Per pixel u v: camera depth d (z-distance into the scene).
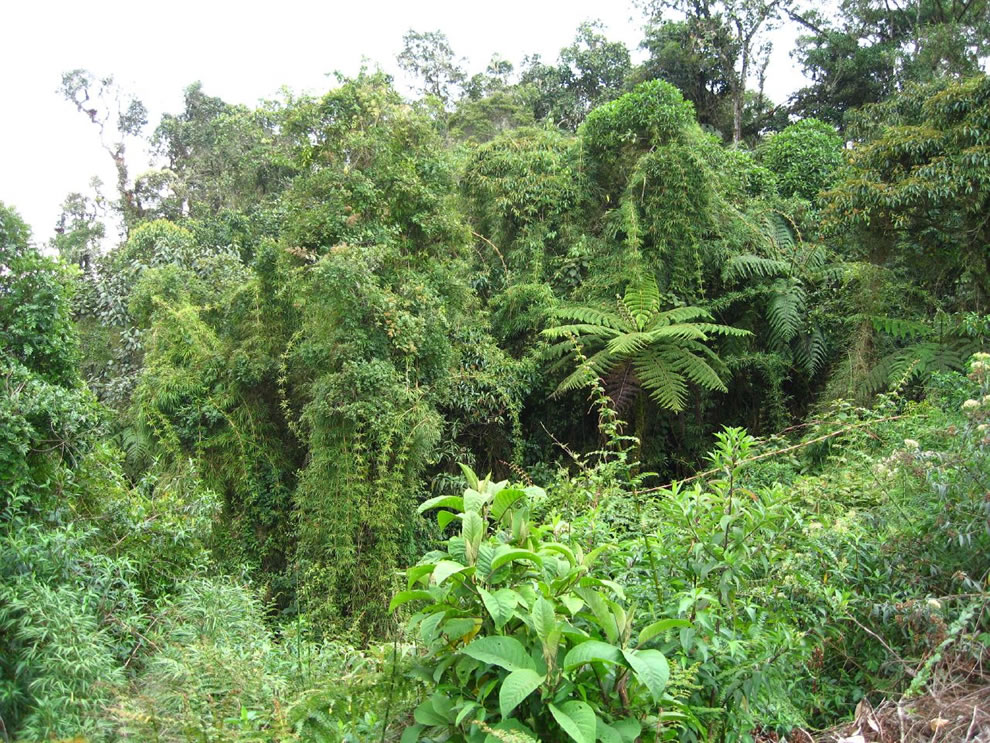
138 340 9.52
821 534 3.20
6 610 3.09
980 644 2.75
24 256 4.26
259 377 6.88
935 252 7.64
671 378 7.40
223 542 6.49
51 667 2.96
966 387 5.21
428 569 2.21
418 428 6.17
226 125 15.33
